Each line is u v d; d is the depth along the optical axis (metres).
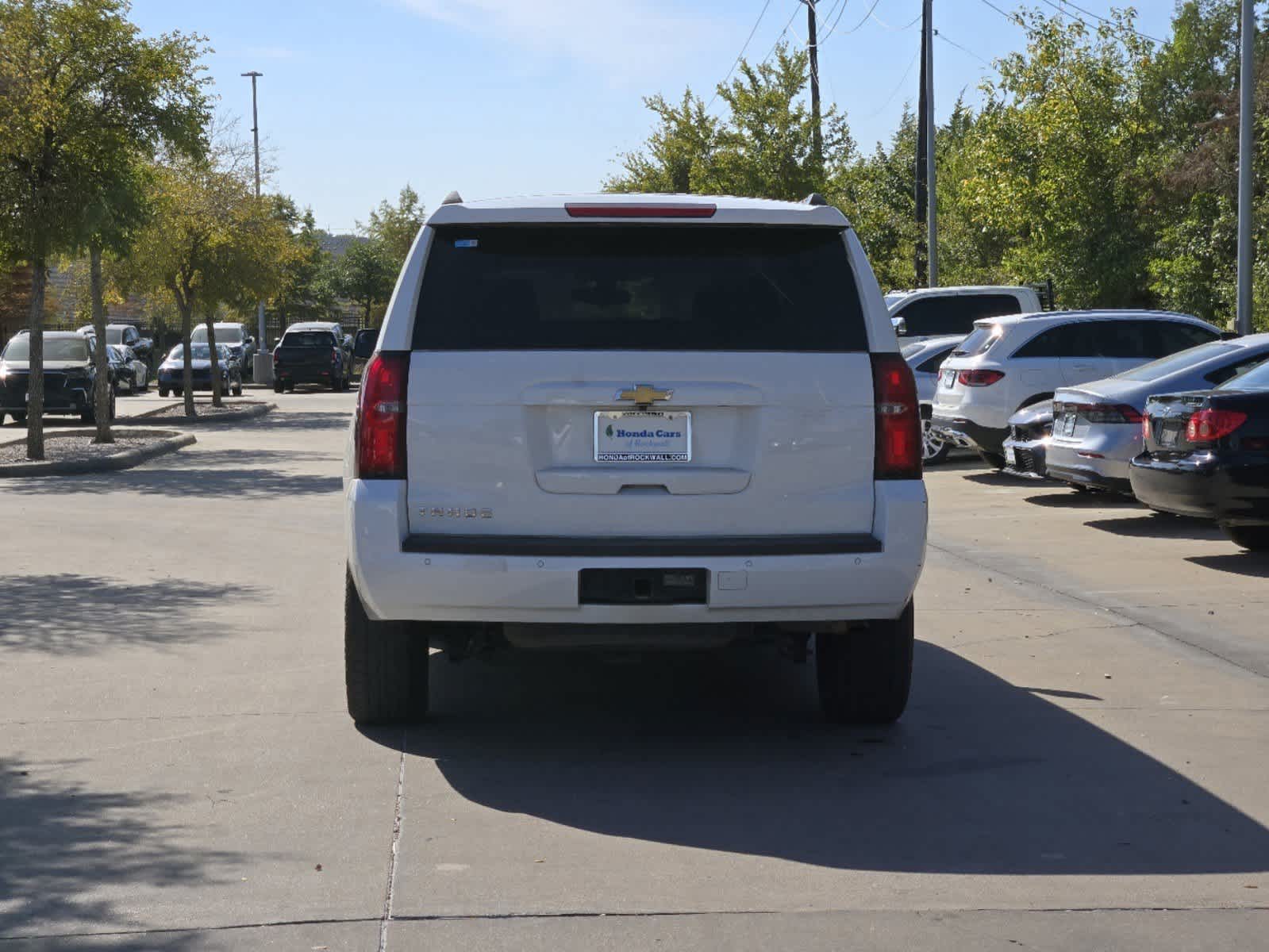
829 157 41.28
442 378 6.18
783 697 7.74
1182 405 12.08
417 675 6.86
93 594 10.62
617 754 6.59
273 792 5.98
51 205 21.25
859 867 5.12
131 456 21.89
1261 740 6.78
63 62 21.56
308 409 40.12
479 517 6.20
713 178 42.00
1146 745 6.71
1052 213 32.94
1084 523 14.54
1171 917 4.66
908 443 6.29
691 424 6.22
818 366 6.24
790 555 6.15
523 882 4.96
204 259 33.94
